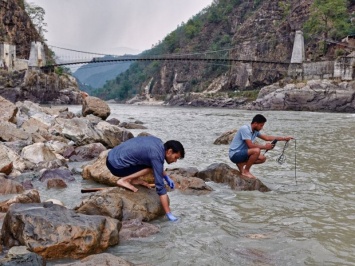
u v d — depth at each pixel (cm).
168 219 620
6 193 730
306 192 791
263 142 1678
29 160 1001
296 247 501
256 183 820
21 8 12212
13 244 468
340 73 7062
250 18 14375
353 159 1176
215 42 16738
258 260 461
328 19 9719
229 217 630
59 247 456
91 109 2155
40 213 495
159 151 623
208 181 882
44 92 8775
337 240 527
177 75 16650
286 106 7081
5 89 7794
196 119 3581
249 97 10288
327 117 4216
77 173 938
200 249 495
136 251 489
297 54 8438
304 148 1420
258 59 11700
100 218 512
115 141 1402
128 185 644
